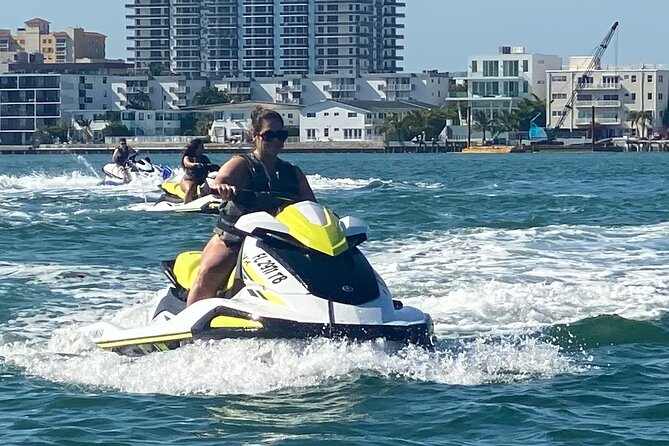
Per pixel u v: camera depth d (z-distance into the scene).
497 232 27.94
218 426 10.23
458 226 30.36
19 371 12.58
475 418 10.38
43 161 132.12
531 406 10.82
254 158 13.23
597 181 64.69
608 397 11.18
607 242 25.52
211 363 11.83
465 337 14.08
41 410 10.98
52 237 28.20
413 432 10.02
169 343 12.43
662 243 25.30
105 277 20.12
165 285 19.17
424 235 27.27
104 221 33.00
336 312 11.98
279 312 11.99
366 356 11.75
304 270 12.22
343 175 77.12
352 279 12.30
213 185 12.90
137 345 12.70
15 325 15.51
